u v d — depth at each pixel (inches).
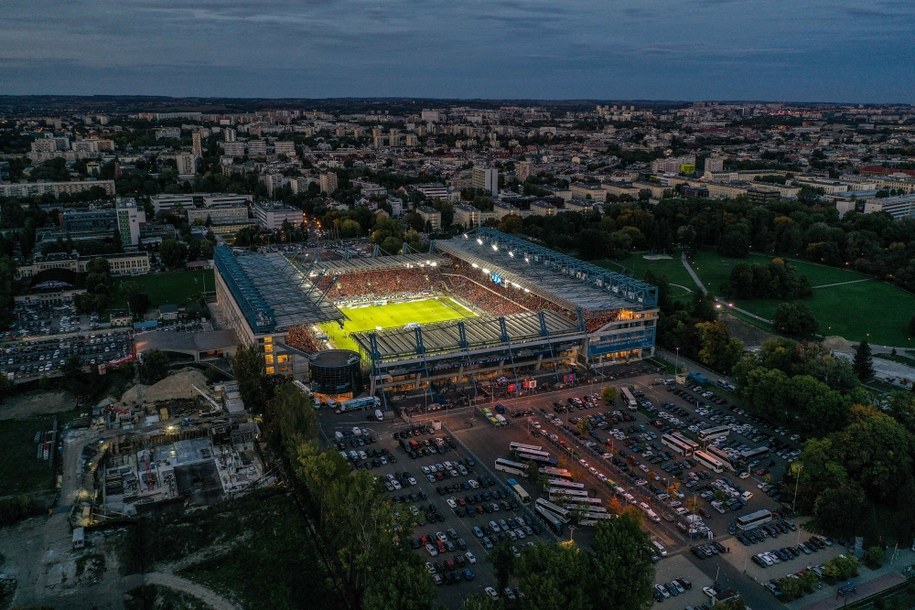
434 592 7022.6
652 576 7593.5
